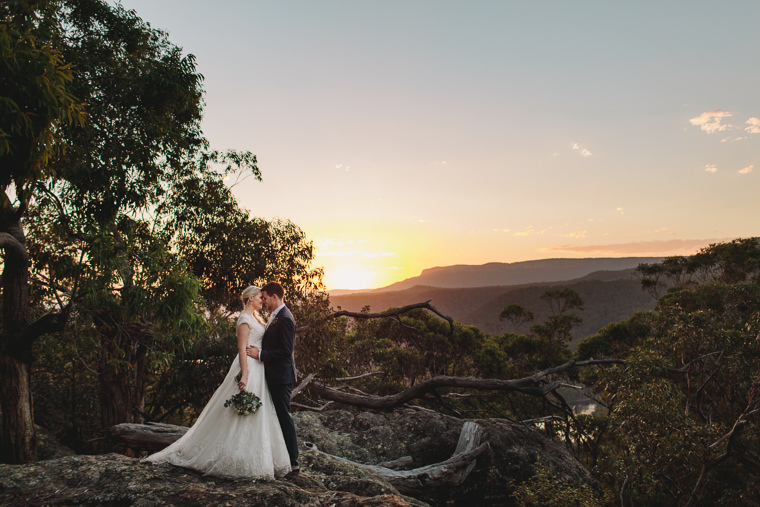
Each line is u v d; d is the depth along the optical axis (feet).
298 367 46.19
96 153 36.24
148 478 13.32
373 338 76.84
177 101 40.19
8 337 28.55
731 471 58.80
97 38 38.55
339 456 33.06
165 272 31.32
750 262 110.93
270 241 56.90
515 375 109.81
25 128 18.24
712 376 54.65
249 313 15.34
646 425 38.65
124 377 40.55
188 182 50.29
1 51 17.15
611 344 104.12
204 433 14.33
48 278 33.60
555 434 60.29
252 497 11.97
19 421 28.30
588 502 27.48
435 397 51.70
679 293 87.76
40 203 33.30
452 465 30.50
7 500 12.23
